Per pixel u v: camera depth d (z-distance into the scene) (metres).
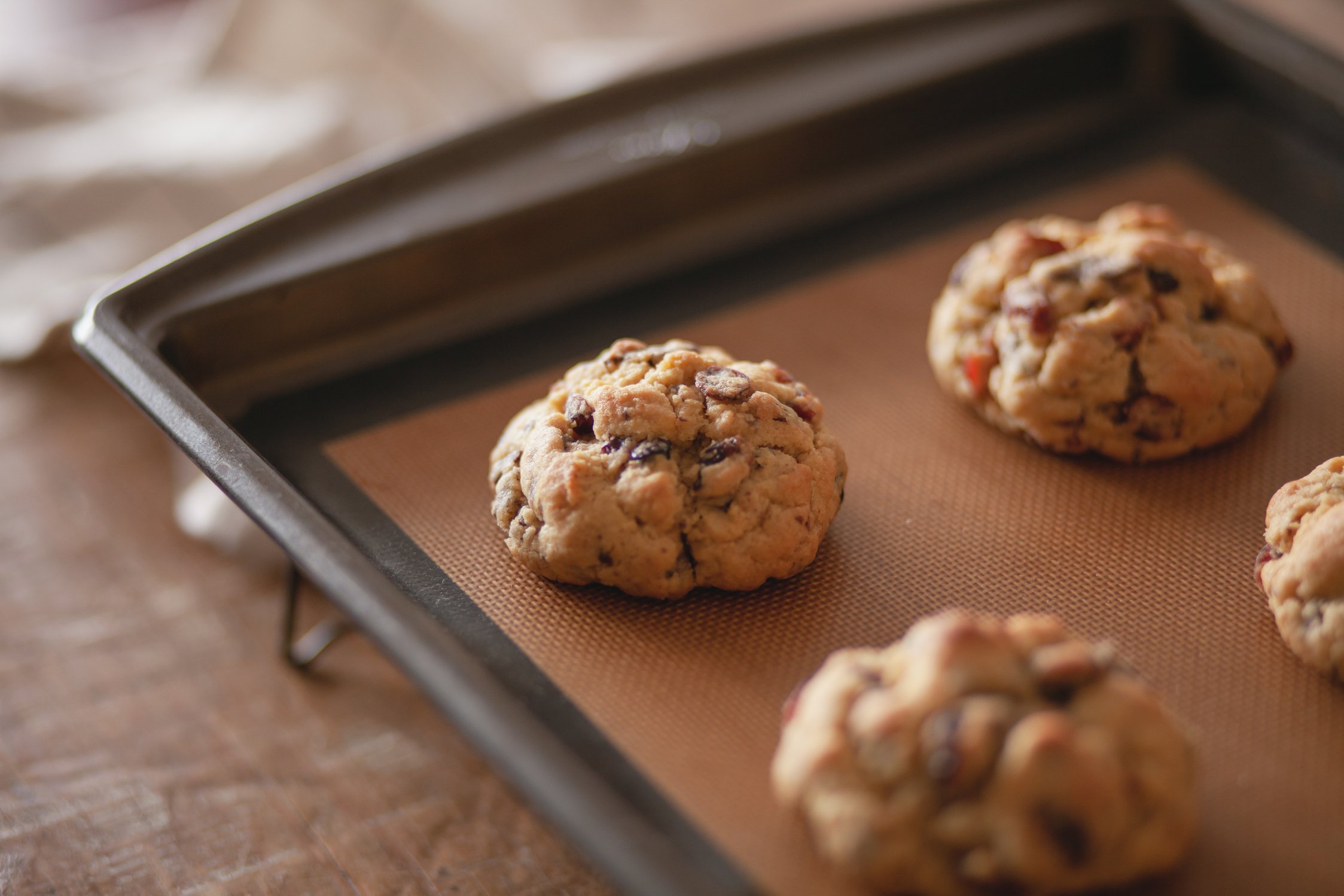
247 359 0.58
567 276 0.62
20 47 0.99
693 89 0.66
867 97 0.65
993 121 0.67
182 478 0.66
